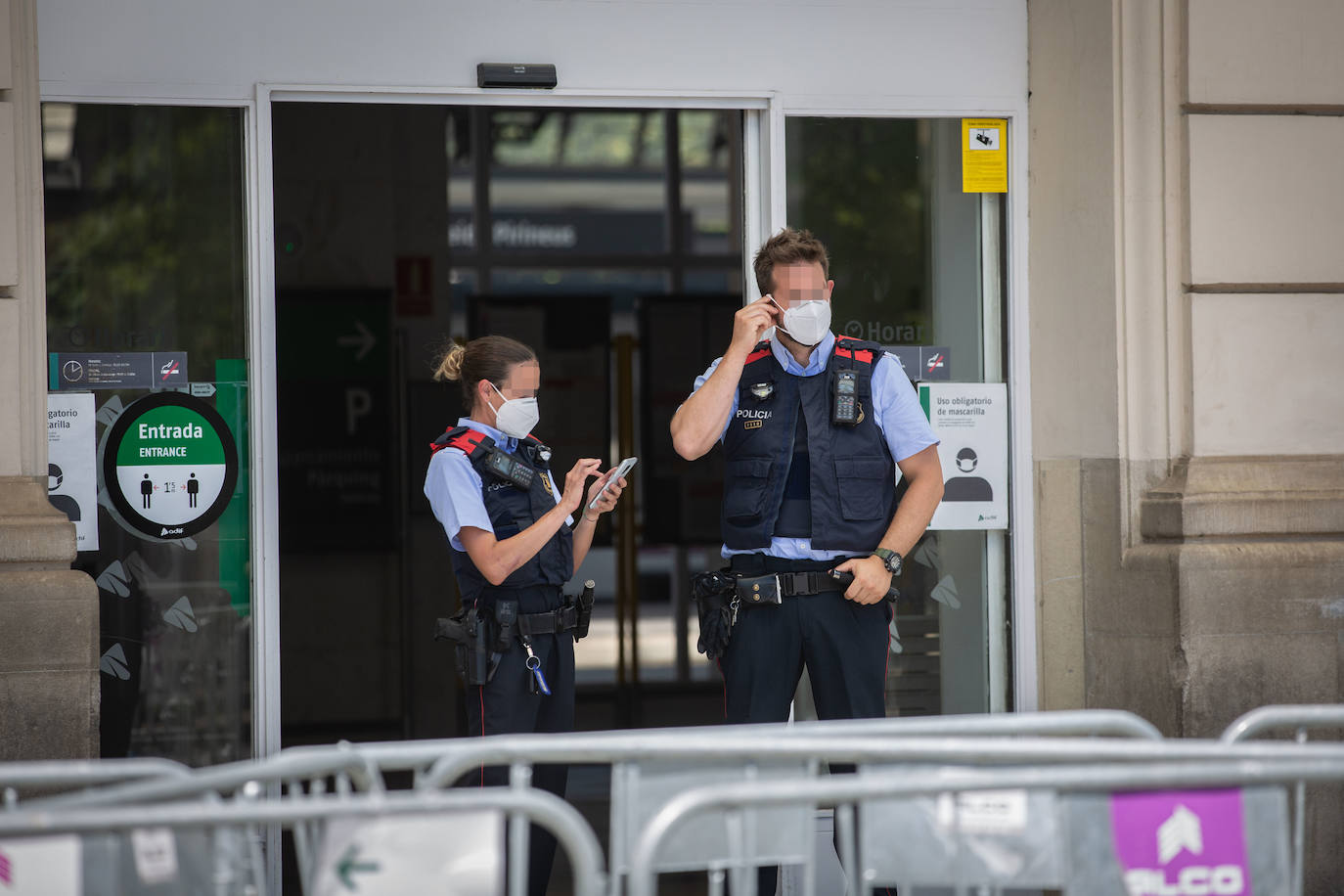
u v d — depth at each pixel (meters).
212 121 16.41
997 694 17.98
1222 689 15.95
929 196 17.92
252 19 16.19
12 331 14.70
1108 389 16.73
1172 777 8.35
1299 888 9.11
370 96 16.48
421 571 30.11
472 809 7.98
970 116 17.81
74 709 14.48
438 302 30.42
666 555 46.78
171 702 16.41
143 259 16.30
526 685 14.22
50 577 14.50
